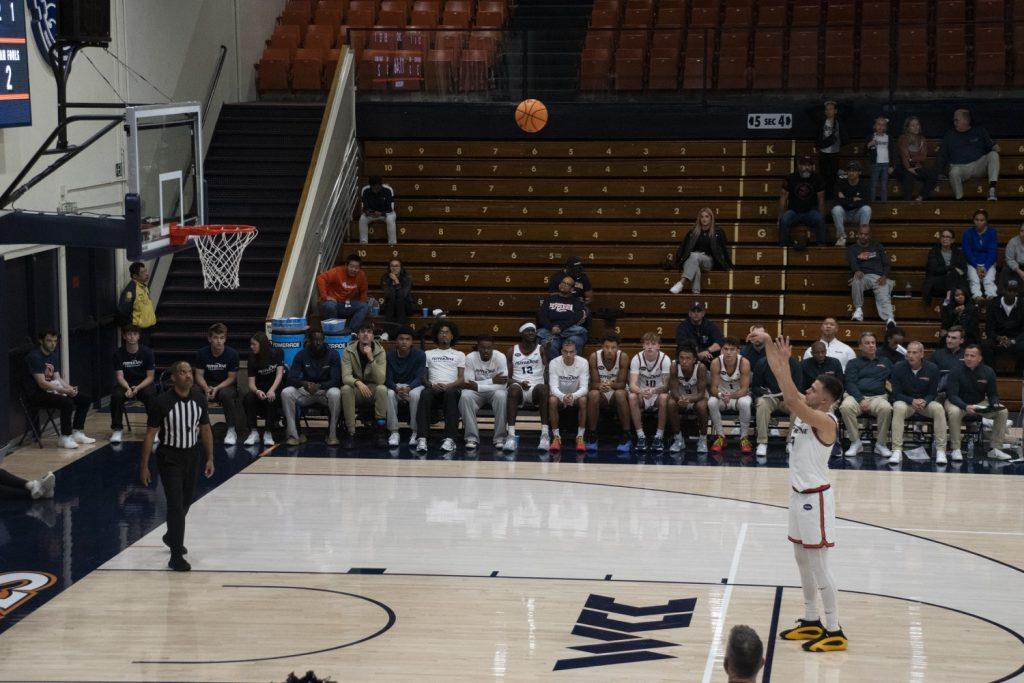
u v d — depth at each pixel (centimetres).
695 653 822
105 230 1071
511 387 1393
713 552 1035
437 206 1834
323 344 1421
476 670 791
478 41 1867
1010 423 1520
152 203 1130
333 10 2153
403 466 1327
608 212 1811
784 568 996
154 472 1300
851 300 1666
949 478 1281
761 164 1808
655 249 1752
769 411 1366
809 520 828
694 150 1828
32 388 1409
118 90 1638
